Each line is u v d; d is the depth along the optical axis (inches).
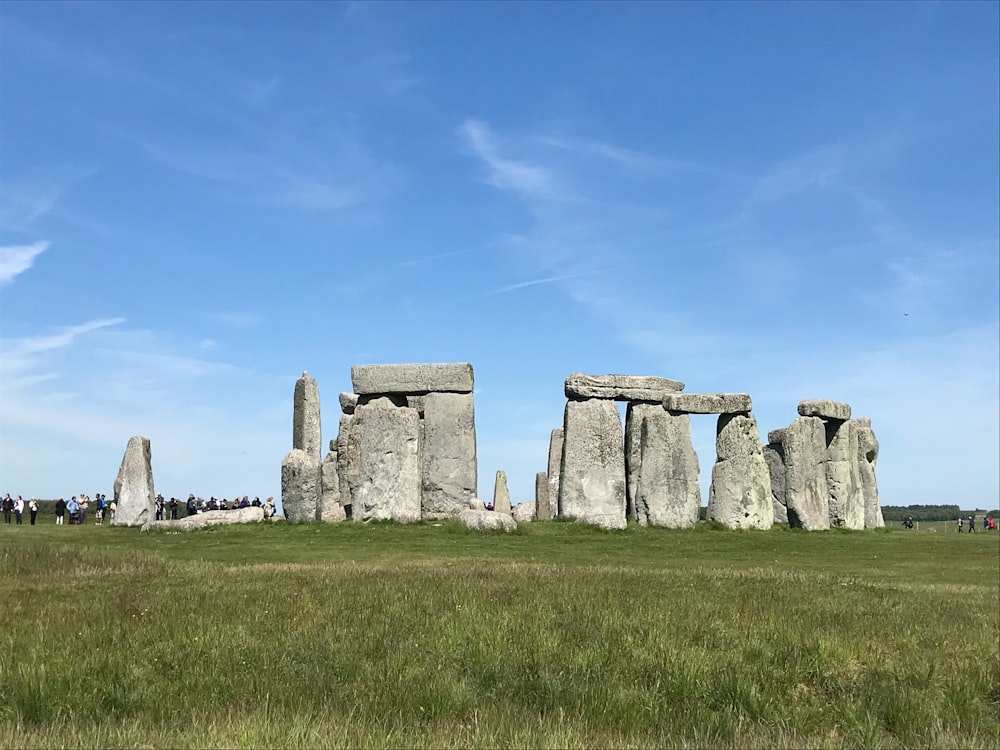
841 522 1577.3
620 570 867.4
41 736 366.3
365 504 1277.1
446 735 378.9
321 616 577.0
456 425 1315.2
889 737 419.5
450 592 665.6
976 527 2532.0
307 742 358.0
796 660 520.1
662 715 430.3
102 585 711.7
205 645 503.2
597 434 1349.7
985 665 518.9
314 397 1624.0
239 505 1902.1
